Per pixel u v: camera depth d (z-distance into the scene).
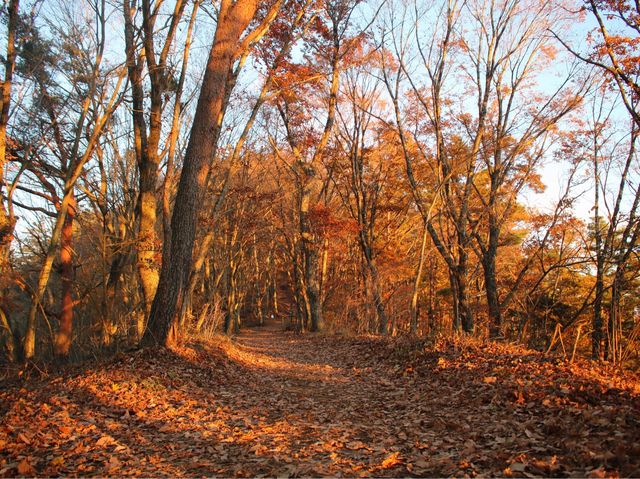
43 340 16.58
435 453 5.18
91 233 17.06
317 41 22.64
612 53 13.04
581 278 22.64
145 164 13.95
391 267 25.98
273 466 5.01
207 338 14.92
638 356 10.00
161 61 13.33
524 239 23.64
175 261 11.52
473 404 7.06
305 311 31.34
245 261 37.16
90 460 5.18
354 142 24.89
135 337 14.31
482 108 18.55
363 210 24.92
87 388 7.91
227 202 25.88
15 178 13.38
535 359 8.77
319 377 11.73
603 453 4.24
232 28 11.53
